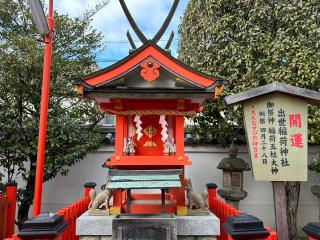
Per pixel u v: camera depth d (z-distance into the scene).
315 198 8.14
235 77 6.65
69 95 7.39
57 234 2.64
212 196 6.08
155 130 4.88
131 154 4.59
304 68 6.00
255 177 4.20
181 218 4.41
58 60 7.13
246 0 7.01
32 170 6.90
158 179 3.88
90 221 4.36
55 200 8.28
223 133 7.36
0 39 7.79
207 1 7.53
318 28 6.17
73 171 8.41
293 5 6.54
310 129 6.30
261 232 2.63
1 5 7.63
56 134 6.59
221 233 5.11
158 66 4.28
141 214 3.88
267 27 6.89
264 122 4.29
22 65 6.50
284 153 4.20
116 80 4.29
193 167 8.47
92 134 7.32
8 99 6.80
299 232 8.04
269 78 6.25
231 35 7.05
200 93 4.25
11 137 6.40
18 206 7.50
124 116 4.72
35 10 4.66
